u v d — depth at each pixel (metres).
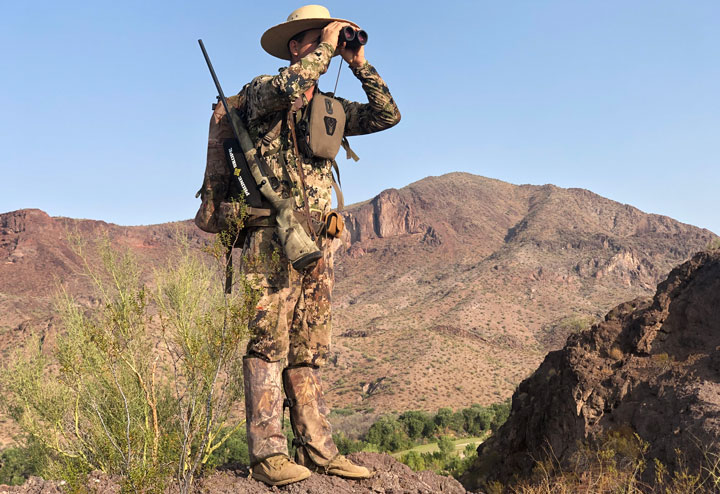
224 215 3.27
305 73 3.14
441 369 169.88
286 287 3.30
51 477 3.15
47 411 3.38
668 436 9.11
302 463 3.48
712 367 10.76
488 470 15.64
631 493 6.39
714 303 11.97
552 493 7.28
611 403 11.76
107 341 2.86
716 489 5.79
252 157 3.25
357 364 181.00
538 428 13.89
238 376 3.40
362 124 3.93
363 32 3.50
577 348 13.53
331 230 3.40
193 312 3.09
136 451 2.79
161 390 3.44
